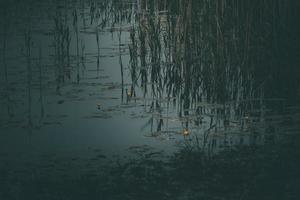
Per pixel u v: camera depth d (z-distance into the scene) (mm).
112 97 6918
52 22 10781
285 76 7172
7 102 6723
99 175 4992
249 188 4766
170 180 4898
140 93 7098
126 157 5332
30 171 5086
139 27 9086
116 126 6070
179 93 7094
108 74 7809
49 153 5426
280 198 4617
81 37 9781
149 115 6371
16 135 5840
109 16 11430
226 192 4707
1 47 9031
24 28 10242
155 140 5711
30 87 7223
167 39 8734
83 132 5902
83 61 8367
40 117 6297
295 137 5695
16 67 8016
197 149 5496
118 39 9648
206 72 7020
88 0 13266
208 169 5090
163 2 10523
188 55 7457
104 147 5547
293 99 6602
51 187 4809
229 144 5598
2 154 5422
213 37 7773
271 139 5676
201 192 4703
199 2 8727
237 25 8172
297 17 8633
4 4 12109
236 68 7262
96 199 4613
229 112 6328
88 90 7145
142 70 7961
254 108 6410
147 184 4832
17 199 4637
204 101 6750
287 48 7926
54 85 7316
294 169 5078
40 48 8164
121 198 4613
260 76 7223
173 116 6340
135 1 12688
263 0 8531
